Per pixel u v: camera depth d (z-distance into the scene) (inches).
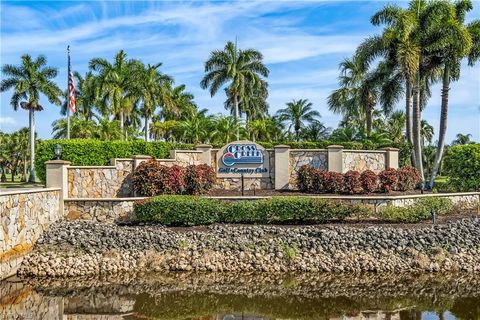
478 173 903.1
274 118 1987.0
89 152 872.3
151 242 569.3
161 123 2356.1
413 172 840.3
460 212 719.7
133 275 524.4
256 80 1797.5
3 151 2775.6
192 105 2513.5
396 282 501.0
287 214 625.9
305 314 400.8
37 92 1961.1
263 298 444.8
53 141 858.1
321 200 633.6
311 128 1857.8
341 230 587.8
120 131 2020.2
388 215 632.4
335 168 823.1
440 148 1092.5
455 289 475.5
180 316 393.4
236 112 1777.8
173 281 502.0
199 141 1612.9
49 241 562.6
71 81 1230.9
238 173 823.7
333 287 482.0
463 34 1006.4
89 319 380.5
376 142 1141.7
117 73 1913.1
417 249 565.3
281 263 546.9
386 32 1048.2
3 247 480.4
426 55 1070.4
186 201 622.2
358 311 409.1
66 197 657.0
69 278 510.6
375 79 1212.5
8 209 490.9
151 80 1940.2
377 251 561.3
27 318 380.8
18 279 499.8
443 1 1044.5
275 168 818.2
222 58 1784.0
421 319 386.6
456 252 564.7
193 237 581.0
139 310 408.8
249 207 625.0
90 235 575.2
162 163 784.3
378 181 788.6
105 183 741.3
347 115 1743.4
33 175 1927.9
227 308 416.8
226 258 553.0
